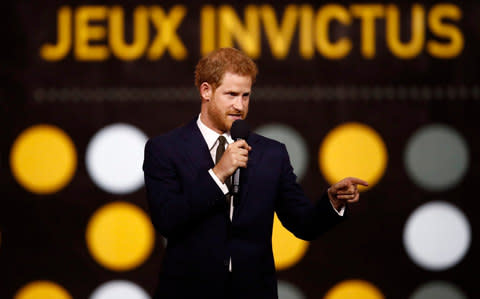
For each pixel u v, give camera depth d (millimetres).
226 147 6090
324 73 12516
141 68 12508
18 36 12438
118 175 12430
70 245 12344
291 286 12352
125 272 12344
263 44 12523
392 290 12398
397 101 12508
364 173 12469
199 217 5805
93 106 12469
